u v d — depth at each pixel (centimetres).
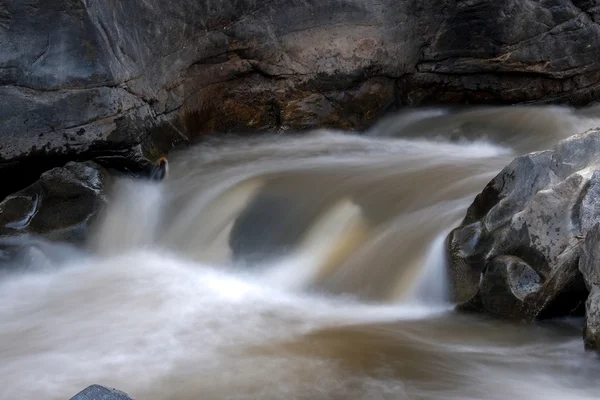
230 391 462
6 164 717
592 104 1063
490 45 1020
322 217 704
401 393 455
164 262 706
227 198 743
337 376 479
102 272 680
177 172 802
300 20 927
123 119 741
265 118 943
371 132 1014
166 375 486
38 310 605
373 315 589
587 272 507
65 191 712
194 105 877
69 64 711
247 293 636
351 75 975
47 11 701
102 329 564
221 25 873
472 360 501
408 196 711
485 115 1027
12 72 704
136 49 764
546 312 547
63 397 464
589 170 547
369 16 965
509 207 585
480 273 574
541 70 1036
